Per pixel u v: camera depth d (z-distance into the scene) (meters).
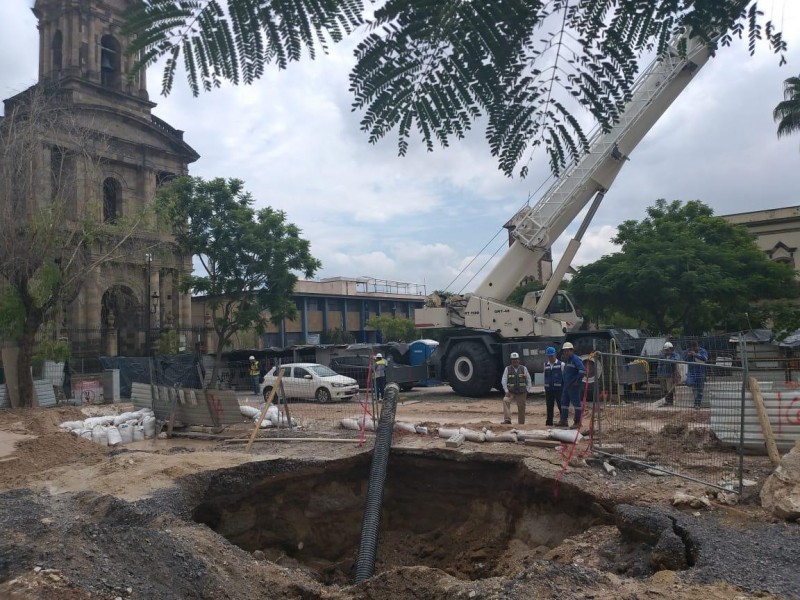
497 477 9.89
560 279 17.45
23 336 18.86
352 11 1.77
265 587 6.50
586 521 7.94
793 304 24.28
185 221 26.25
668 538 5.88
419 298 64.44
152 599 5.14
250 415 13.92
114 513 7.44
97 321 28.94
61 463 10.47
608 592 4.96
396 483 10.59
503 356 17.47
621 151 14.59
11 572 4.92
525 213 17.33
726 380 9.06
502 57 1.81
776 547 5.61
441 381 19.72
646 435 9.77
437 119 1.93
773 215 36.34
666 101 9.50
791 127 20.23
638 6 1.74
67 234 20.19
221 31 1.81
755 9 1.76
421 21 1.76
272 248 26.45
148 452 11.04
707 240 25.06
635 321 31.17
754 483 7.44
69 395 22.41
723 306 22.95
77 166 20.53
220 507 9.31
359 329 57.91
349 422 12.59
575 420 11.03
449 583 5.71
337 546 10.16
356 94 1.91
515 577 5.43
